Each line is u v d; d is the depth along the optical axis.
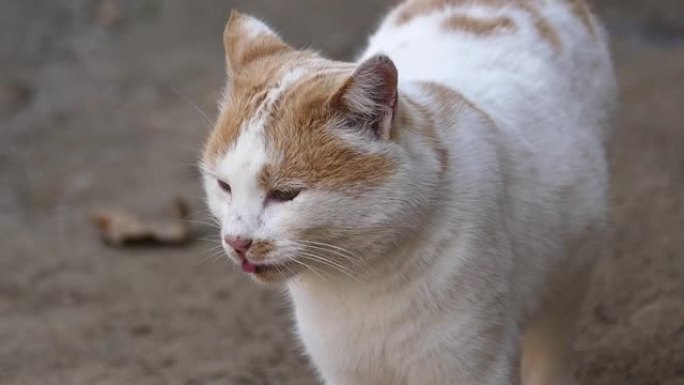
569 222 5.46
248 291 8.30
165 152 10.68
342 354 5.04
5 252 9.20
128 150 10.88
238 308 8.06
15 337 7.80
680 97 10.59
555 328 5.91
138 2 13.62
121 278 8.69
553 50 5.76
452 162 4.77
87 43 13.04
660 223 8.38
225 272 8.64
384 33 5.98
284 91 4.66
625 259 7.95
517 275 5.13
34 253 9.17
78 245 9.34
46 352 7.60
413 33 5.78
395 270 4.74
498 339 4.97
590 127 5.87
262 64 4.90
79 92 12.09
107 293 8.46
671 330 7.03
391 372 5.05
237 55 5.00
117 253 9.16
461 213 4.75
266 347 7.51
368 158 4.51
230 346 7.55
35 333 7.87
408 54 5.58
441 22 5.77
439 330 4.85
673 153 9.52
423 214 4.66
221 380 7.12
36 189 10.41
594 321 7.28
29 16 13.53
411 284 4.77
